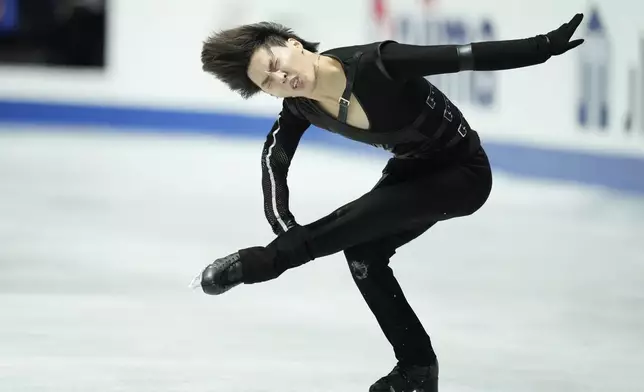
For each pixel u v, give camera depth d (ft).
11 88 146.92
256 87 31.07
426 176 31.91
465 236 81.92
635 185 100.17
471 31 115.96
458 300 58.29
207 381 39.58
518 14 111.96
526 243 78.59
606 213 92.73
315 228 30.86
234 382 39.58
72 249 72.69
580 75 105.29
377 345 47.09
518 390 39.55
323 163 123.95
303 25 131.95
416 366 34.19
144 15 142.31
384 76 29.63
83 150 130.72
